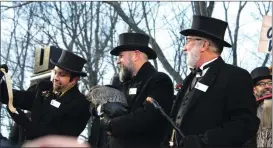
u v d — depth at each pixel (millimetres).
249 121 5855
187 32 6348
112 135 6730
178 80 17938
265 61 19906
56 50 8445
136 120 6594
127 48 7215
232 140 5785
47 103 7207
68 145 2707
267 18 9242
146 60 7227
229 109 5957
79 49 21375
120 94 7016
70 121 7133
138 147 6699
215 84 6051
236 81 6004
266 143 7941
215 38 6246
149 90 6867
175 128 5957
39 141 2705
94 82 19391
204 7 15719
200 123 5988
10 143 3066
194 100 6039
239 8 20469
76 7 21641
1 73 7188
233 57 19375
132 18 20672
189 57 6281
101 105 6965
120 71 7281
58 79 7238
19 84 22906
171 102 6891
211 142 5773
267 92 8141
